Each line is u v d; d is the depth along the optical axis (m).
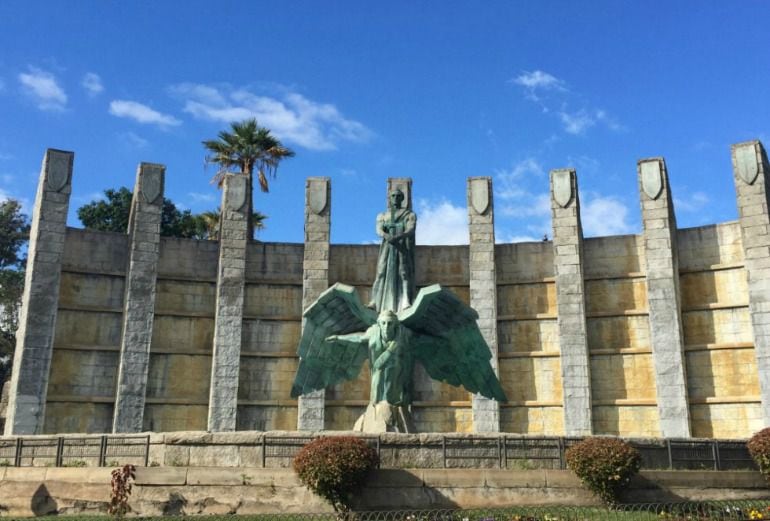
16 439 23.42
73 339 36.97
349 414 37.75
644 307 37.69
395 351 24.50
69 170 37.78
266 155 57.00
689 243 38.25
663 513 19.19
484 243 39.12
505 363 38.41
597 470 20.66
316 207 39.50
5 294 61.47
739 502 20.98
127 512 20.56
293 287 39.62
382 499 20.48
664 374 35.81
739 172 36.84
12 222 65.44
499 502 20.83
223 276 38.53
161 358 37.78
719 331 36.66
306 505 20.30
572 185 38.88
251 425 37.53
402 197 26.75
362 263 39.84
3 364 63.16
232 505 20.48
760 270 35.47
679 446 22.80
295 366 38.59
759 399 34.94
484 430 36.84
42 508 21.33
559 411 37.16
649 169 38.16
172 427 37.06
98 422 36.44
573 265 37.91
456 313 25.28
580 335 37.06
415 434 21.56
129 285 37.47
